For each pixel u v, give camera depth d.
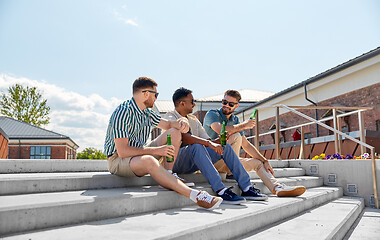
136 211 2.33
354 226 3.46
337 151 6.91
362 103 10.27
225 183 3.52
